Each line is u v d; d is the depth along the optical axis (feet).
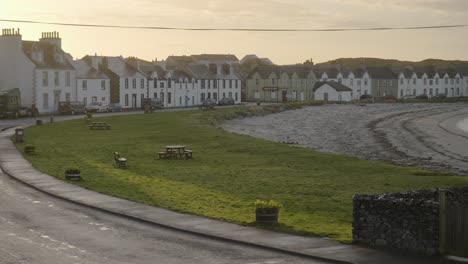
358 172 132.67
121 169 134.51
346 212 88.38
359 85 594.65
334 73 583.17
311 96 567.18
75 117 315.37
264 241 68.08
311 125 319.88
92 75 390.21
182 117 306.76
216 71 510.99
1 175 124.06
